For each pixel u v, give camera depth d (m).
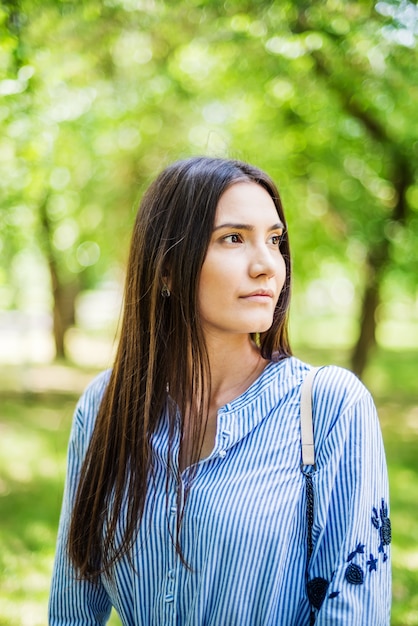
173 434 1.41
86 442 1.58
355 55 5.35
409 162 8.09
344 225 9.62
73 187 10.06
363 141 8.21
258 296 1.37
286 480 1.30
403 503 5.67
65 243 12.20
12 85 4.30
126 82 7.38
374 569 1.26
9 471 6.99
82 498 1.49
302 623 1.29
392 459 7.34
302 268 10.84
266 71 6.47
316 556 1.29
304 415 1.33
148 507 1.38
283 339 1.50
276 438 1.33
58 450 7.93
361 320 10.34
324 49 5.18
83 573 1.48
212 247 1.37
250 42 5.54
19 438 8.59
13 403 11.09
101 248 11.46
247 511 1.27
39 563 4.59
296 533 1.28
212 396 1.46
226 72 7.06
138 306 1.49
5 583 4.27
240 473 1.31
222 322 1.37
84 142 8.60
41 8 4.43
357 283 10.68
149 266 1.46
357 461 1.28
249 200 1.37
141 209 1.51
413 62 5.13
